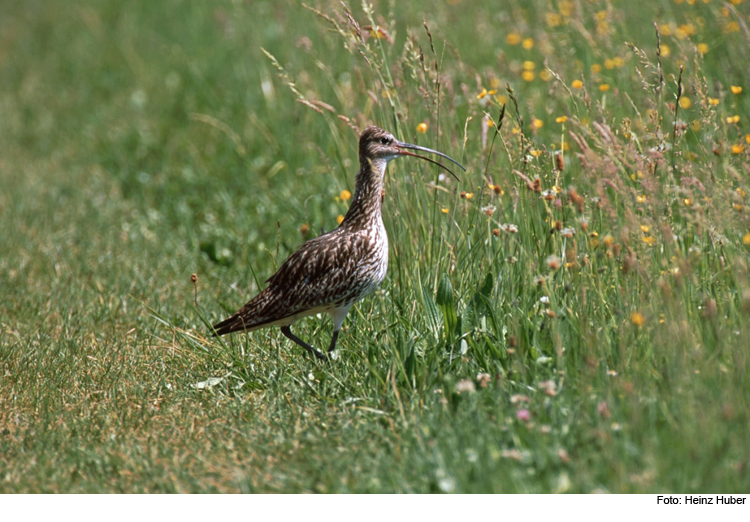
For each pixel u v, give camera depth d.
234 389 11.56
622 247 11.14
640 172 10.95
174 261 17.14
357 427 9.98
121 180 22.44
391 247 13.48
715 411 8.71
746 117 14.63
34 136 27.23
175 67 29.03
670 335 9.57
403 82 14.41
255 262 16.91
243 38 25.80
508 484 8.35
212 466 9.60
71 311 14.77
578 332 10.49
